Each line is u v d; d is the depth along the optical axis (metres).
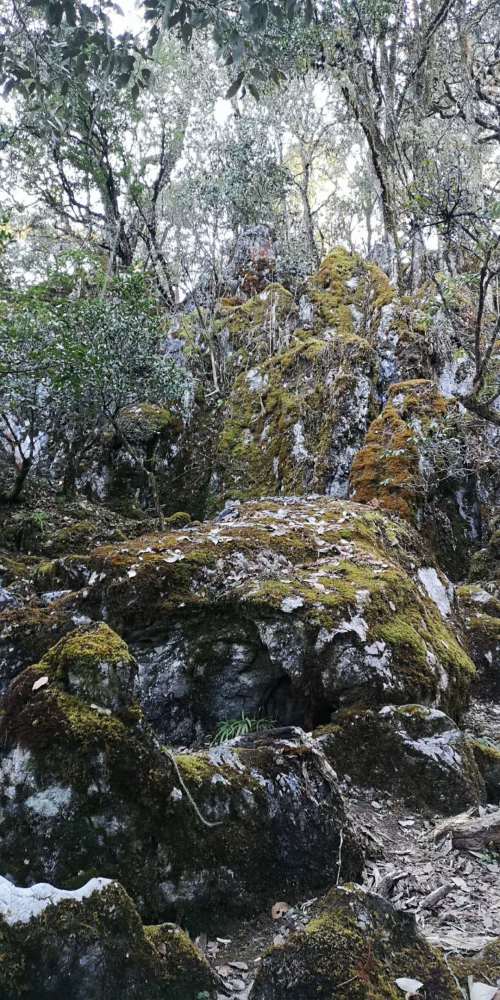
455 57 13.82
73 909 2.34
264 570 5.41
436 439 8.56
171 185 17.48
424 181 5.50
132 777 2.94
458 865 3.57
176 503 12.30
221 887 2.99
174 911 2.89
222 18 4.46
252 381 13.20
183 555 5.31
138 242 19.70
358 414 10.88
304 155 17.86
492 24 13.27
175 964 2.40
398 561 6.55
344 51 13.34
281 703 4.98
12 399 9.76
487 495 9.77
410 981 2.27
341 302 13.41
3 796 2.89
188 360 14.49
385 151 13.50
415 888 3.35
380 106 14.36
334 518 6.65
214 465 12.36
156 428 12.62
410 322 11.59
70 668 3.09
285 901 3.10
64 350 8.99
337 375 11.35
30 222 17.80
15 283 14.12
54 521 10.09
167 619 5.02
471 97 11.23
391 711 4.48
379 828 3.91
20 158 16.83
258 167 16.02
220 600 5.02
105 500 12.14
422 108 13.20
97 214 17.97
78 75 4.85
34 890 2.36
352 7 12.53
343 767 4.29
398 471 9.18
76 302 9.80
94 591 5.26
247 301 15.64
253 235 17.02
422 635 5.31
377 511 7.56
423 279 12.57
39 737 2.94
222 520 6.90
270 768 3.31
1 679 5.19
